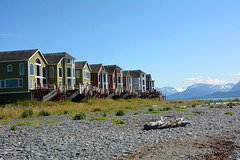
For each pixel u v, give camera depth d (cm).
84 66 5841
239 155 830
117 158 827
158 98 6781
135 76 8919
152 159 806
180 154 854
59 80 4919
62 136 1229
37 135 1273
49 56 5144
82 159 826
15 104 3591
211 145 970
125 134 1238
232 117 1942
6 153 916
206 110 2642
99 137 1181
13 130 1462
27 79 4156
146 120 1797
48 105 3488
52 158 841
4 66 4247
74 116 2280
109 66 7662
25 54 4344
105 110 2916
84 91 4319
